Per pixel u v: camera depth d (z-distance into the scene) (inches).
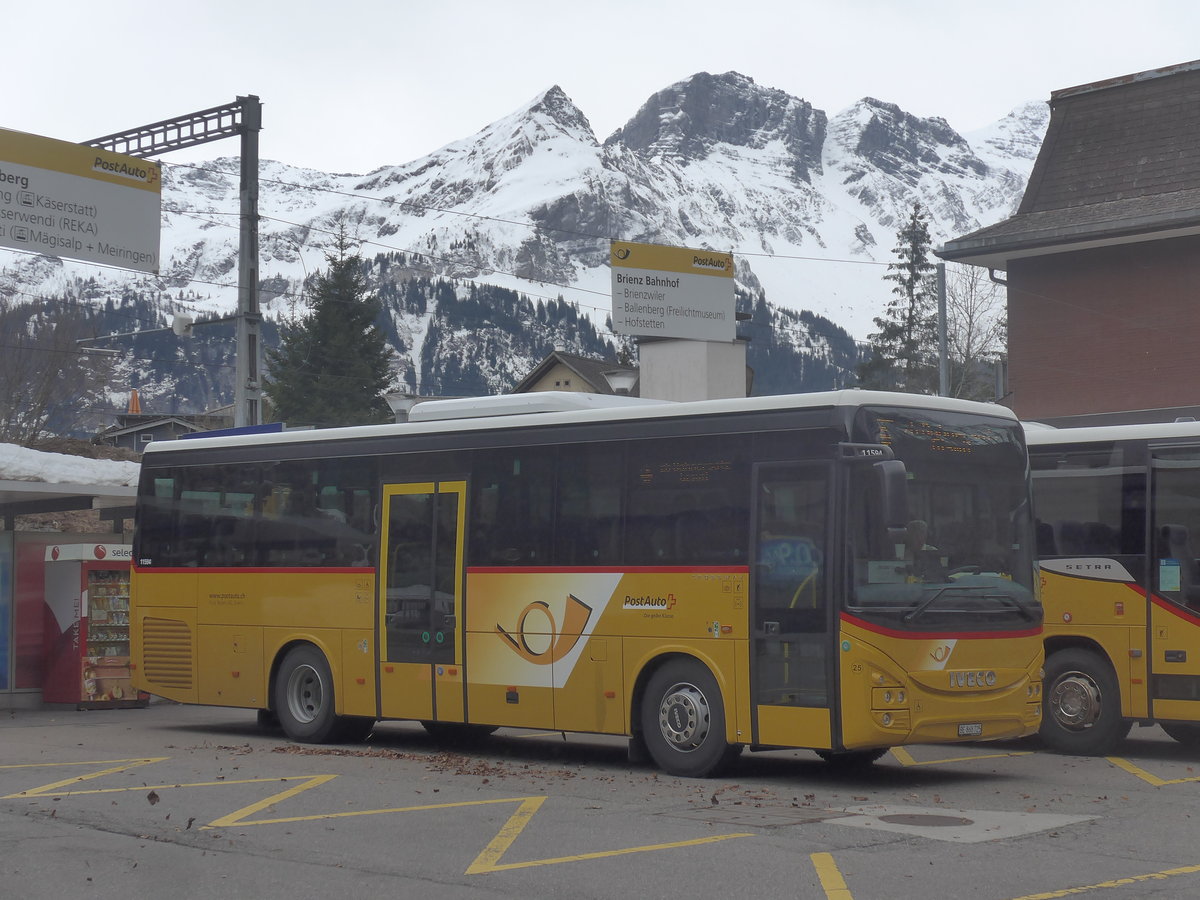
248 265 1091.3
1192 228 1203.2
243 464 700.7
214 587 703.7
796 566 504.1
